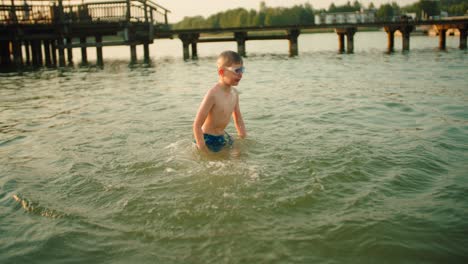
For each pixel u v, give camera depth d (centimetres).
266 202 264
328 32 11119
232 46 4194
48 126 530
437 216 246
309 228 233
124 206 267
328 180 301
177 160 349
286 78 1070
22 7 1772
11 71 1542
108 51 3675
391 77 1011
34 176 334
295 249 212
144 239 227
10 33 1811
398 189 289
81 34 1878
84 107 675
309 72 1220
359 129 463
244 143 396
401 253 208
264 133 443
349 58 1778
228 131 455
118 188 297
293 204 262
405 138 421
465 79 909
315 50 2620
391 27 2161
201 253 211
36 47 1941
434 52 1919
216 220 243
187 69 1459
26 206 276
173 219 246
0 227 248
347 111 576
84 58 1964
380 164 339
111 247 221
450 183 300
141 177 316
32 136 477
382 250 210
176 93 816
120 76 1242
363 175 314
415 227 233
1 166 364
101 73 1367
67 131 495
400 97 694
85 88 950
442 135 435
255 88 877
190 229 235
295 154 361
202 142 365
